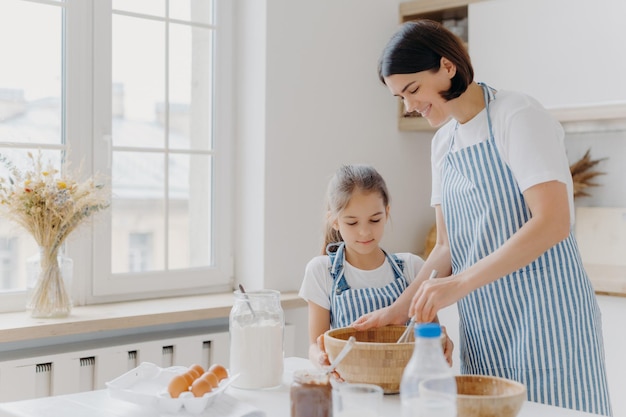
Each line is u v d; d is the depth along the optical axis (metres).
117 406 1.41
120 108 2.83
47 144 2.66
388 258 1.98
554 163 1.60
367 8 3.35
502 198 1.70
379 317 1.67
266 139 3.01
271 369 1.60
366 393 1.15
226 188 3.12
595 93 2.82
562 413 1.38
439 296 1.49
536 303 1.69
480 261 1.56
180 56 3.00
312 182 3.17
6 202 2.39
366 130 3.36
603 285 2.78
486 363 1.77
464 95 1.75
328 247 2.00
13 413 1.37
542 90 2.97
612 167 3.05
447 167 1.85
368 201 1.87
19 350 2.45
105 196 2.76
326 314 1.92
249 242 3.09
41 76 2.65
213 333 2.80
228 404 1.43
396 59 1.66
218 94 3.09
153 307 2.71
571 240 1.75
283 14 3.05
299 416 1.24
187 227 3.04
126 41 2.84
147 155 2.91
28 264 2.47
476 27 3.16
